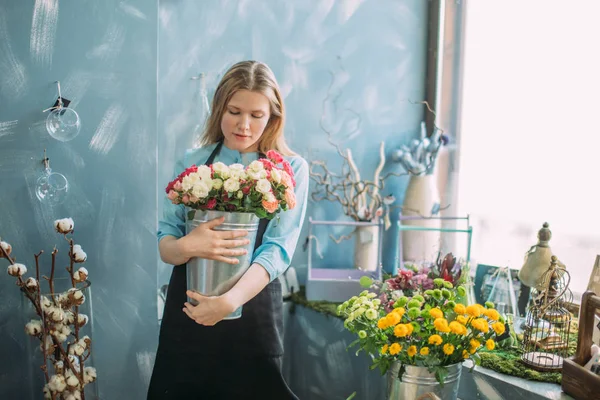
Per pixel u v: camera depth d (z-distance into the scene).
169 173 2.68
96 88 2.20
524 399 2.01
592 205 2.52
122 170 2.27
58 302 2.00
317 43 3.06
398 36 3.27
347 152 3.09
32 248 2.13
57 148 2.15
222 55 2.79
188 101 2.71
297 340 2.88
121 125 2.25
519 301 2.58
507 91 2.90
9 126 2.06
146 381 2.40
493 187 2.98
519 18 2.84
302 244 3.13
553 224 2.69
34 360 2.05
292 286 2.99
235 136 1.82
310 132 3.09
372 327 1.93
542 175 2.73
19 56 2.06
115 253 2.29
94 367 2.14
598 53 2.49
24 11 2.05
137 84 2.27
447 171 3.26
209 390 1.96
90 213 2.23
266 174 1.61
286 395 1.96
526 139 2.81
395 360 1.92
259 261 1.77
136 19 2.24
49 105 2.11
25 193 2.11
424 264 2.77
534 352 2.22
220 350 1.93
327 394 2.67
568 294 2.61
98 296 2.27
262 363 1.93
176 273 1.95
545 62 2.71
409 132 3.37
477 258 3.06
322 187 3.14
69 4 2.12
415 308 1.85
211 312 1.66
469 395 2.24
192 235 1.67
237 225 1.67
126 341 2.34
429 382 1.87
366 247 3.00
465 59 3.15
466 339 1.86
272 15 2.92
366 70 3.21
